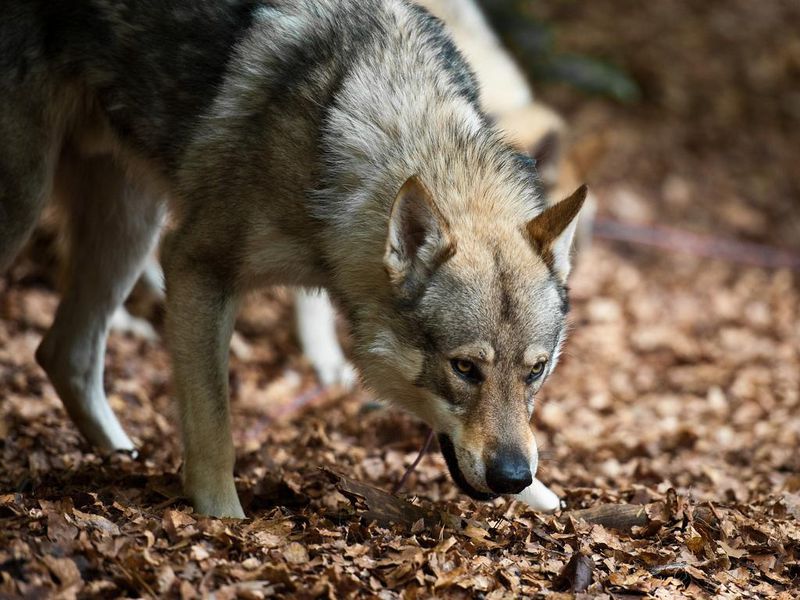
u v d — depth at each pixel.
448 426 8.62
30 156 9.77
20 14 9.59
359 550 8.03
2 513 8.03
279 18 9.41
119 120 10.01
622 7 30.52
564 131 16.89
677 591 8.05
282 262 9.23
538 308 8.56
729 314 19.52
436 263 8.51
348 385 15.00
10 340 14.16
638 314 19.14
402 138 9.04
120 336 15.34
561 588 7.96
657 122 26.17
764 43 30.14
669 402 15.58
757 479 11.95
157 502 9.24
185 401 9.13
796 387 16.16
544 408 14.50
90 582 7.11
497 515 9.33
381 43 9.38
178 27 9.58
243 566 7.55
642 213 22.77
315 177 8.93
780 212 24.09
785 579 8.56
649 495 10.28
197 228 9.27
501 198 9.09
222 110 9.27
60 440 11.02
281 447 12.09
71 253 11.06
